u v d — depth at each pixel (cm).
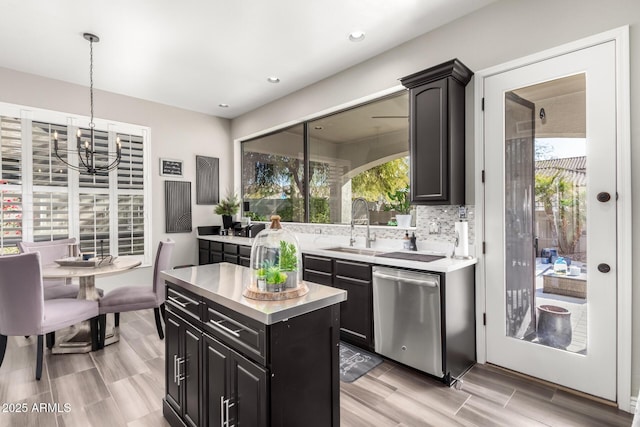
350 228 372
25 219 365
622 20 197
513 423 185
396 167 331
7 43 300
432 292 229
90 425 186
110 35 287
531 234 236
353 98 354
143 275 454
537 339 234
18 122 360
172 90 423
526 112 237
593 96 207
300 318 137
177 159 489
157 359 269
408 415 193
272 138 490
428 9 256
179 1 241
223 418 146
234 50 317
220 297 147
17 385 228
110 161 425
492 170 253
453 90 252
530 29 232
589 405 202
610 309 202
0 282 226
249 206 534
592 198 208
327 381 149
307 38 297
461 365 242
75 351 279
